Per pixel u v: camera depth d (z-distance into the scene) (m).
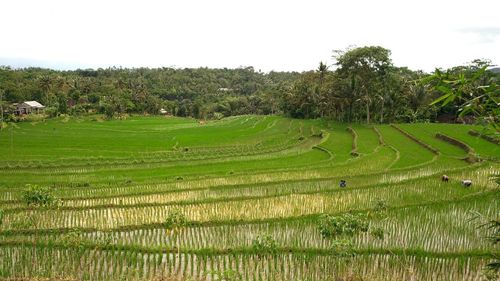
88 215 25.08
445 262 17.38
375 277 16.83
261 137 75.69
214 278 16.92
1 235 21.11
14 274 17.02
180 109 166.38
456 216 22.77
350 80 86.00
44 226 23.30
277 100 149.00
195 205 26.62
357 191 29.03
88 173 42.28
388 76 83.19
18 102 124.12
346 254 17.17
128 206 26.55
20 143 66.19
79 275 17.00
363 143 56.84
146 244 19.91
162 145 66.94
